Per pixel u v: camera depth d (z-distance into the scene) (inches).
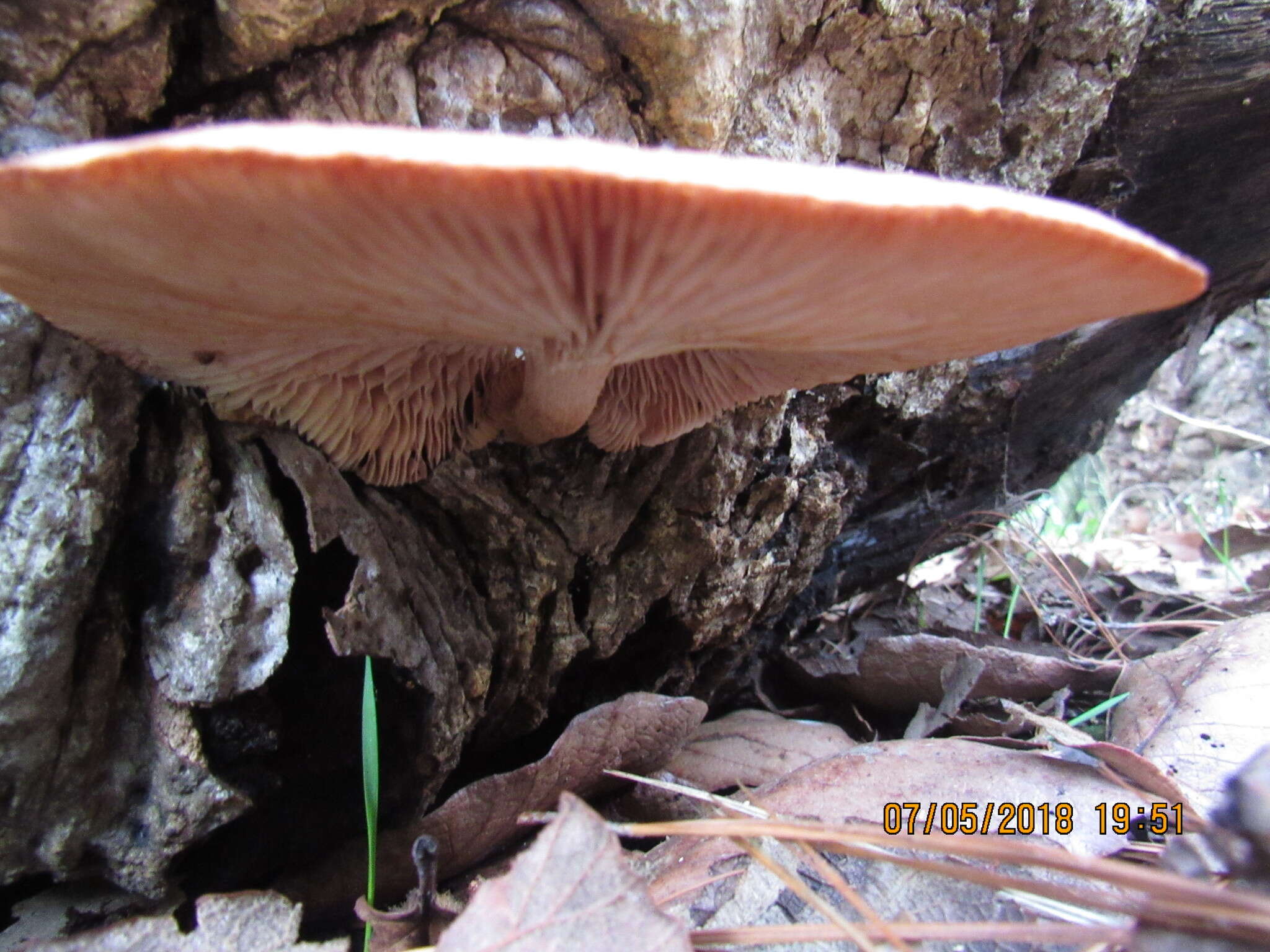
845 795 5.1
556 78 4.7
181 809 4.2
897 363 4.9
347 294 3.4
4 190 2.6
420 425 5.0
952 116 6.3
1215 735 5.5
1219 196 7.4
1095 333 7.6
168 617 4.3
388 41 4.4
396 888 5.1
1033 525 11.1
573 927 3.4
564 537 5.6
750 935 3.8
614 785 5.8
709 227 2.8
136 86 4.1
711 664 7.2
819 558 7.3
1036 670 6.9
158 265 3.1
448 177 2.4
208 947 4.1
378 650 4.7
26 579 3.9
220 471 4.5
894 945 3.6
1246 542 12.8
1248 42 6.5
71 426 4.0
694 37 4.7
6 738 3.9
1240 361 22.9
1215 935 3.4
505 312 3.6
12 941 4.2
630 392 5.2
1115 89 6.7
